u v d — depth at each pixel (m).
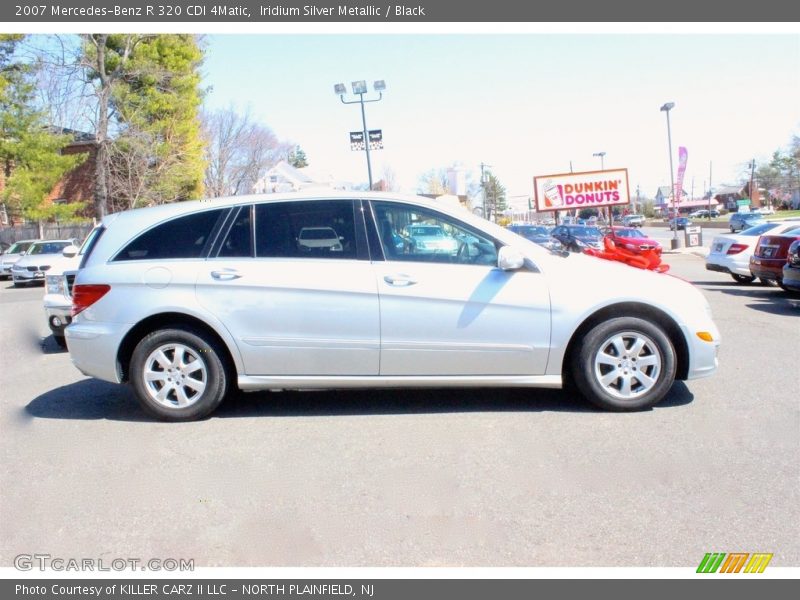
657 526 3.82
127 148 31.89
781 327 10.08
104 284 5.73
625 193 25.62
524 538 3.73
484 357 5.61
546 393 6.41
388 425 5.58
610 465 4.64
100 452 5.13
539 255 5.70
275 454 4.99
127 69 31.19
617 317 5.65
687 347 5.71
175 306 5.61
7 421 5.96
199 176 34.97
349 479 4.52
